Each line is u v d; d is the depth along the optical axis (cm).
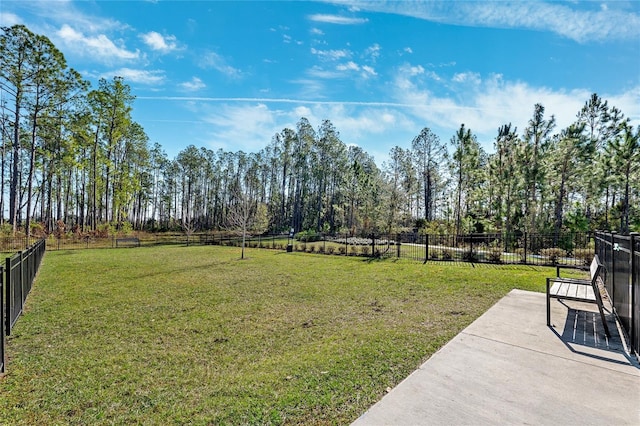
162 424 238
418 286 727
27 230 2142
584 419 207
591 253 1094
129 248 2055
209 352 388
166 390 293
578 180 1841
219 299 664
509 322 411
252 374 318
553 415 212
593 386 249
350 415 232
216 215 5203
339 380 289
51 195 3184
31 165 2222
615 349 321
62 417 253
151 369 341
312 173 4241
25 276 652
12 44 2084
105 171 3064
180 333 461
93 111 2739
